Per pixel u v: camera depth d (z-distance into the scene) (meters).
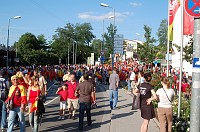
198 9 5.32
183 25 9.75
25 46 106.88
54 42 119.44
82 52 122.38
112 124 11.20
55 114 13.64
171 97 8.14
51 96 21.86
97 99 20.16
